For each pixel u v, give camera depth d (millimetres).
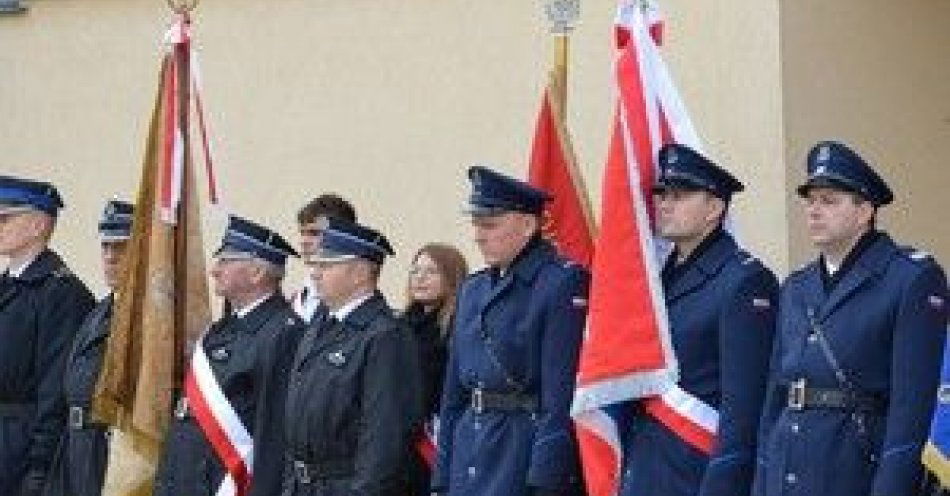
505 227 7574
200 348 8734
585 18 10562
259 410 8391
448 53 11266
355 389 7820
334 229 8062
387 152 11516
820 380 6488
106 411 9039
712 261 7090
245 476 8492
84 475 9172
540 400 7391
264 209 12008
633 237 7199
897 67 10234
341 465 7820
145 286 9219
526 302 7488
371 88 11602
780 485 6465
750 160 9703
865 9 10094
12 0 13039
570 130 10578
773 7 9633
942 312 6391
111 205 9602
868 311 6453
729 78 9812
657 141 7641
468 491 7406
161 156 9359
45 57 12984
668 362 7016
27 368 9477
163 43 11312
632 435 7180
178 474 8594
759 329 6879
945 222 10375
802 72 9688
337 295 8031
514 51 10969
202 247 9484
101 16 12758
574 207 8375
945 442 6203
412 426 7789
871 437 6383
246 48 12133
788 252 9531
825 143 6855
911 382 6273
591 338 7152
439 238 11273
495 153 11039
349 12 11711
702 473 6910
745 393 6777
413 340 7945
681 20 10016
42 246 9727
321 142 11797
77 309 9656
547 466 7188
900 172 10164
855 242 6613
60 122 12930
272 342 8492
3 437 9406
